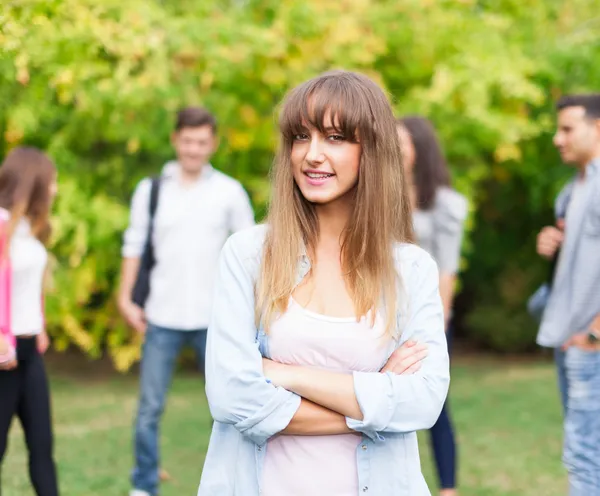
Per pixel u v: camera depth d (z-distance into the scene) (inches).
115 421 255.9
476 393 303.3
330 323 78.6
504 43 339.0
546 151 364.2
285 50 298.5
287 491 77.1
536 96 319.6
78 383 332.2
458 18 327.6
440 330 81.8
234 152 325.1
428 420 78.1
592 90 346.0
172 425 248.5
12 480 191.9
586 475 133.0
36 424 141.9
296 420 76.0
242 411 76.0
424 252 84.2
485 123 310.5
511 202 405.7
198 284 178.4
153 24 289.6
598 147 145.6
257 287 79.7
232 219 184.2
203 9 310.0
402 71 332.8
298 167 80.6
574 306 139.9
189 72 298.0
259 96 310.3
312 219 82.7
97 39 218.1
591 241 138.2
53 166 145.1
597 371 133.3
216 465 80.2
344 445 77.7
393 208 81.2
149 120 300.4
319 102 78.6
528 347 409.1
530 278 406.3
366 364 78.7
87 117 300.0
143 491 172.2
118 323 319.3
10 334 131.0
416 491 79.5
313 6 303.3
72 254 301.7
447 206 158.7
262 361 78.3
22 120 272.1
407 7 317.1
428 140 159.3
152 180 181.9
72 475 195.6
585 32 355.6
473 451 221.3
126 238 182.5
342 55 305.7
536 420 259.0
